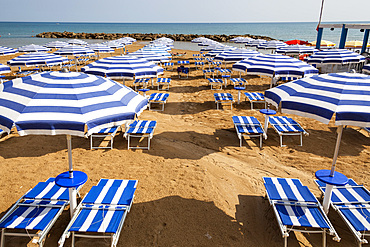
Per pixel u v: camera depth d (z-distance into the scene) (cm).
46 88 325
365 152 664
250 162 618
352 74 400
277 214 388
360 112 326
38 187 432
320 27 2205
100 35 6756
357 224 371
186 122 868
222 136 758
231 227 418
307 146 697
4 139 716
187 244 382
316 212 392
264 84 1440
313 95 377
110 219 370
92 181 527
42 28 11712
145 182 529
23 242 379
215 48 1964
